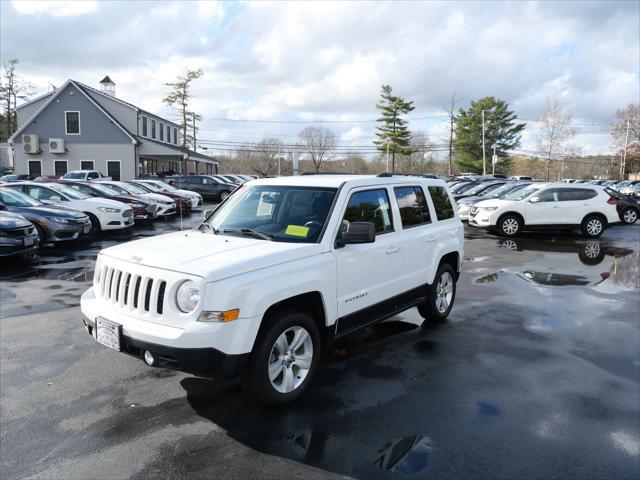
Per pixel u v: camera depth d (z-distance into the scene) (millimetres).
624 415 3881
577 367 4848
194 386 4285
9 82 62000
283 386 3902
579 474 3102
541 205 15141
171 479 2986
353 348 5320
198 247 4043
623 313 6797
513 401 4094
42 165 38312
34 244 10258
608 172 90312
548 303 7312
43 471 3049
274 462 3180
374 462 3197
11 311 6570
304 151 72562
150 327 3535
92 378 4426
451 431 3602
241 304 3488
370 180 4961
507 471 3121
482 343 5520
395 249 5039
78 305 6887
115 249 4223
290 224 4461
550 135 58312
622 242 14422
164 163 47406
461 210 17812
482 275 9414
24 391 4156
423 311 6082
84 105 37688
